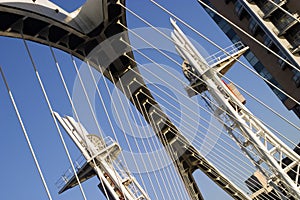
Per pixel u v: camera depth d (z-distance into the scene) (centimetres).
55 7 1822
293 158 2095
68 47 1962
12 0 1582
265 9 3170
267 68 3809
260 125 2167
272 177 2266
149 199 3622
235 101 2220
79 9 1948
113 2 1844
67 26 1845
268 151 2097
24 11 1623
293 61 2427
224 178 4016
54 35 1853
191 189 4041
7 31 1639
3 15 1582
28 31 1720
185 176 3962
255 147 2205
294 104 3834
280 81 3734
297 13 2941
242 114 2225
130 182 3756
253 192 4225
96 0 1853
